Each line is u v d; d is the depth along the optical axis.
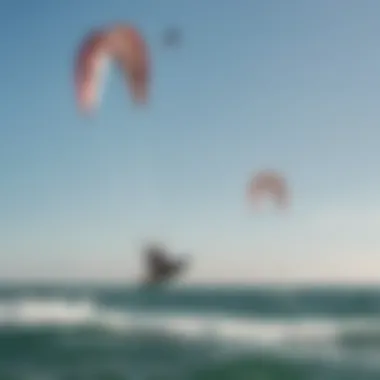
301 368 27.25
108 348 30.67
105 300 64.31
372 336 34.34
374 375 26.17
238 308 59.41
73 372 26.81
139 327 35.66
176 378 25.77
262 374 26.55
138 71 38.69
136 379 25.66
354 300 67.50
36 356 29.50
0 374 26.55
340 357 29.23
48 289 54.28
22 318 37.47
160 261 68.56
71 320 37.28
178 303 66.50
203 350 30.34
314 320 42.09
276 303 63.81
